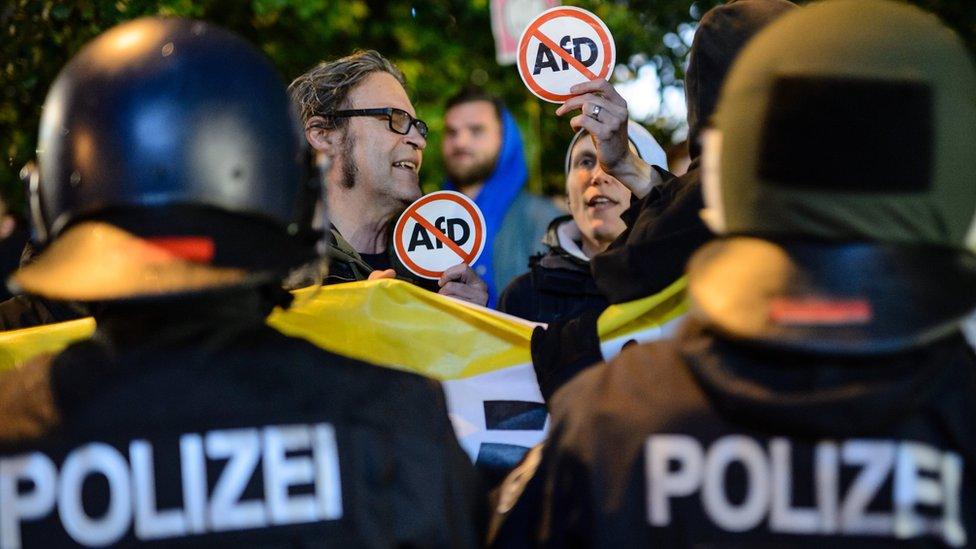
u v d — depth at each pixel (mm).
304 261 2018
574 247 4266
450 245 3826
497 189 5852
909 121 1737
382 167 3904
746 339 1734
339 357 1985
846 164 1738
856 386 1704
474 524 2059
